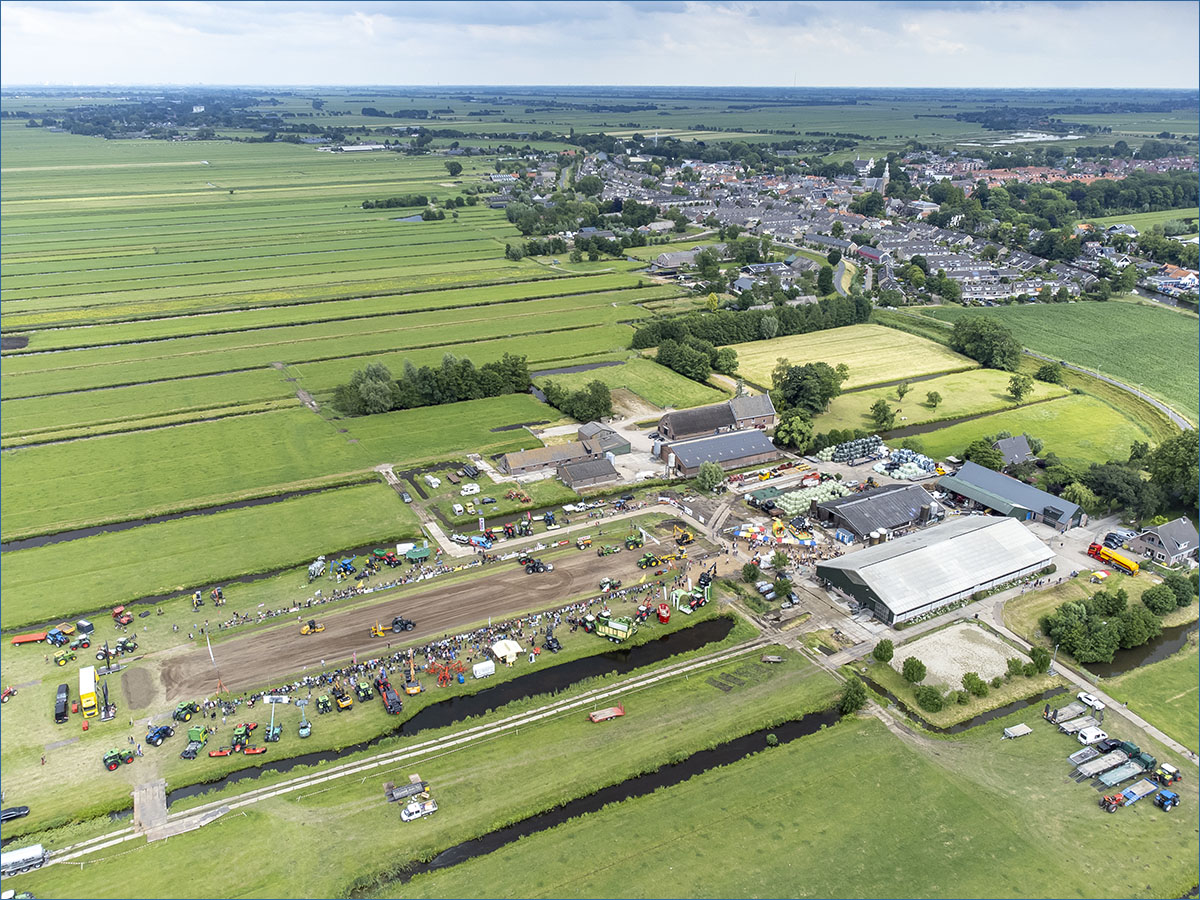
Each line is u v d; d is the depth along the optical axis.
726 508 178.88
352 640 133.50
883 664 128.12
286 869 92.62
